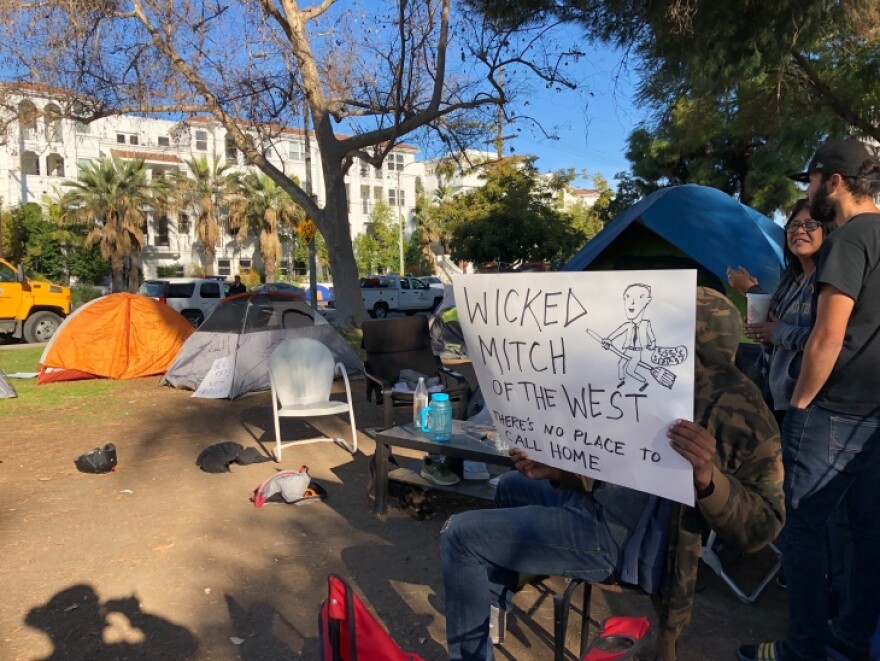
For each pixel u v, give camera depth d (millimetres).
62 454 6156
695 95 7773
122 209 35875
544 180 27688
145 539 4141
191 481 5305
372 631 1903
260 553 3936
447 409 4254
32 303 17234
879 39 7273
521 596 3438
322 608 1812
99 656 2885
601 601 3385
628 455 1767
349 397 6113
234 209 41625
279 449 5785
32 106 12297
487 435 4250
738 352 1968
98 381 10219
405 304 30844
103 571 3699
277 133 13797
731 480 1715
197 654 2900
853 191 2422
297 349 6074
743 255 5359
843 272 2230
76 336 10258
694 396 1771
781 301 3012
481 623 2160
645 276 1651
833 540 2971
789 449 2471
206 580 3594
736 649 2896
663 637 1868
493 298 1968
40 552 3947
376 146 14484
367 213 52625
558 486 2145
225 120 12711
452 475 4352
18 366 12273
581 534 2062
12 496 4969
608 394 1771
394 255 49719
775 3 6113
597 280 1738
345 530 4281
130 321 10523
